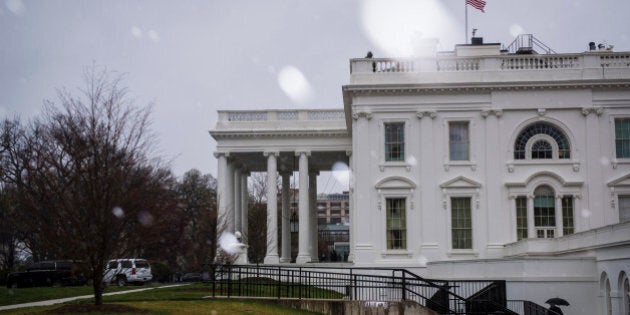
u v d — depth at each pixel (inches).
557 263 1459.2
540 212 1988.2
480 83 2005.4
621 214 1966.0
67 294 1577.3
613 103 2000.5
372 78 2066.9
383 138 2037.4
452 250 1978.3
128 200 1037.2
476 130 2022.6
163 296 1429.6
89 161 1025.5
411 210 2003.0
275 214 2475.4
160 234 1237.7
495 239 1974.7
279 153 2517.2
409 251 1983.3
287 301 1273.4
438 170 2015.3
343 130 2488.9
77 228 1021.8
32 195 1096.8
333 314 1254.3
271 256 2412.6
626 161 1978.3
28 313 1053.2
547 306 1444.4
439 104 2034.9
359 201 2016.5
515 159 2010.3
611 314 1369.3
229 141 2532.0
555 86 1998.0
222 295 1380.4
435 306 1350.9
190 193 4266.7
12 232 2393.0
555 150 2003.0
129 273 2237.9
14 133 2596.0
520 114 2018.9
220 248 2080.5
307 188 2497.5
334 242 5674.2
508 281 1480.1
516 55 2043.6
